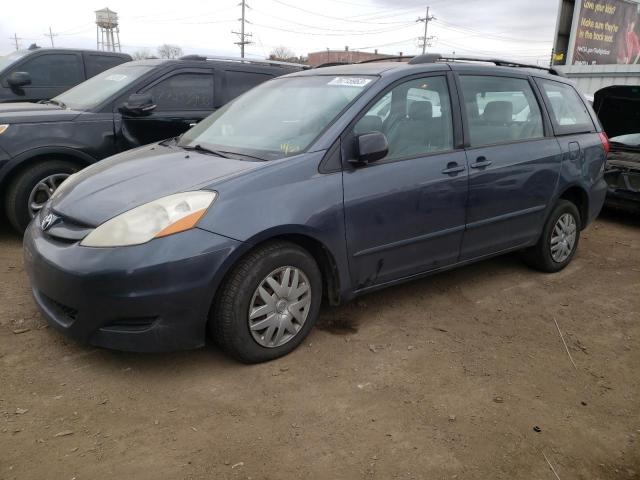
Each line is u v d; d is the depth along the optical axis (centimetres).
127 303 270
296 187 307
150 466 232
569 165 467
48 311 303
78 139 516
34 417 260
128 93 559
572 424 274
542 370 325
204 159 338
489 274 481
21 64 773
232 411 271
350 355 329
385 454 246
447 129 383
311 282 323
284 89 405
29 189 493
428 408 281
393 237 352
